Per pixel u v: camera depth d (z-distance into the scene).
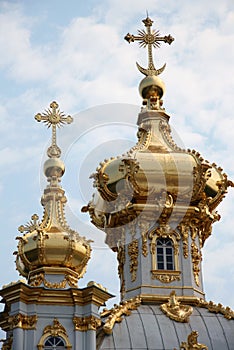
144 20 89.06
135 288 79.00
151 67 87.31
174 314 75.56
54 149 75.50
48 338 68.75
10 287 69.19
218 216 83.25
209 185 82.00
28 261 71.06
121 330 73.94
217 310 77.19
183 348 72.56
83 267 71.50
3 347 70.06
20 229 71.94
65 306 69.56
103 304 70.38
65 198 73.19
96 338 73.31
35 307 69.31
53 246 70.69
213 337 74.44
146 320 75.06
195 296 78.56
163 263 79.88
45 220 72.06
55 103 77.06
